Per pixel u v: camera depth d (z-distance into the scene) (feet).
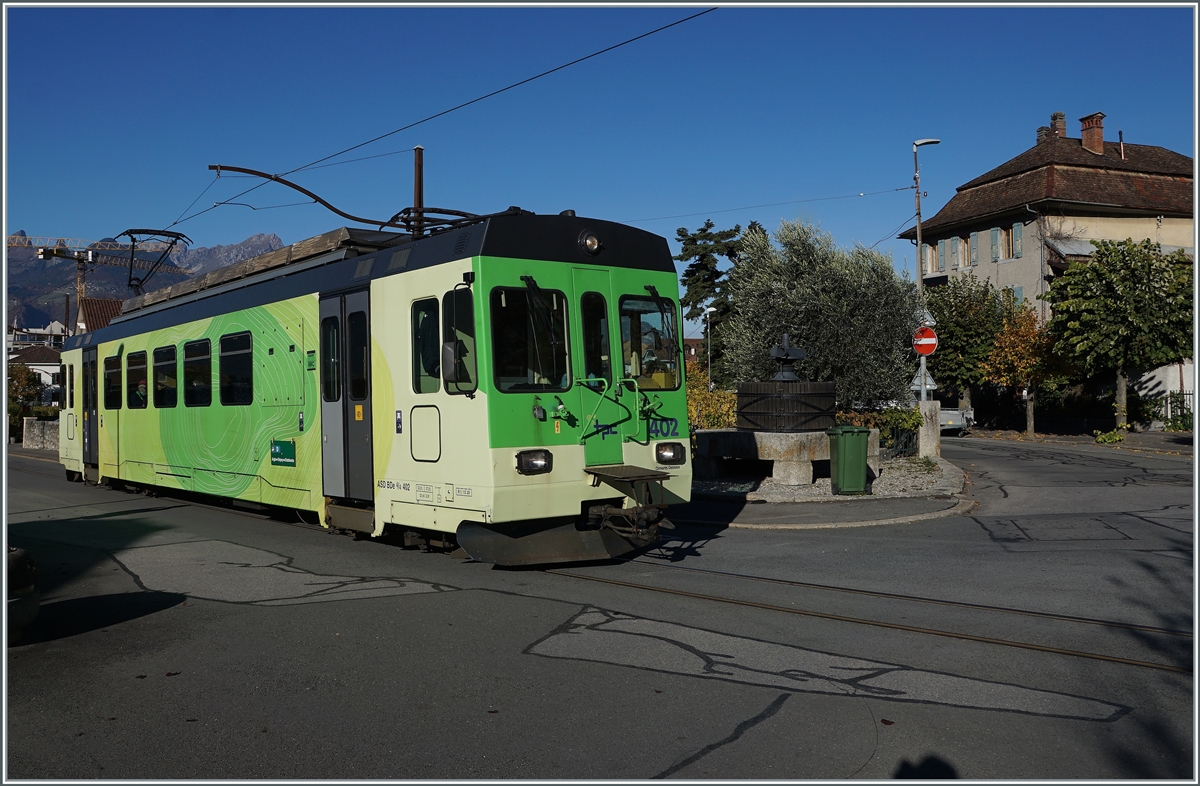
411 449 29.58
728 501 45.11
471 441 27.14
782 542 34.06
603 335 29.27
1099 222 134.41
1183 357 91.25
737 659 19.31
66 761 14.56
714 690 17.35
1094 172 135.23
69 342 64.34
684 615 23.03
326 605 24.79
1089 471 58.23
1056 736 14.96
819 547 32.86
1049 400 121.29
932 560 30.01
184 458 45.91
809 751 14.43
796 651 19.83
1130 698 16.71
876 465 52.65
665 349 30.89
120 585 28.22
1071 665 18.66
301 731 15.66
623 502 29.40
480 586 26.68
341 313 33.27
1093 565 28.63
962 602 24.14
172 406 47.24
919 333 63.98
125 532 39.68
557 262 28.60
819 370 72.64
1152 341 90.94
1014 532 35.04
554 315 28.30
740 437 51.29
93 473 59.06
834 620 22.41
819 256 74.54
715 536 35.73
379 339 31.17
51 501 52.95
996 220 140.87
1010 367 107.65
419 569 29.48
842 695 16.99
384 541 34.99
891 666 18.72
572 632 21.54
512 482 26.78
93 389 58.90
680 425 30.86
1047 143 139.95
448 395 27.96
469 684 17.92
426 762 14.25
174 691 17.92
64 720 16.43
